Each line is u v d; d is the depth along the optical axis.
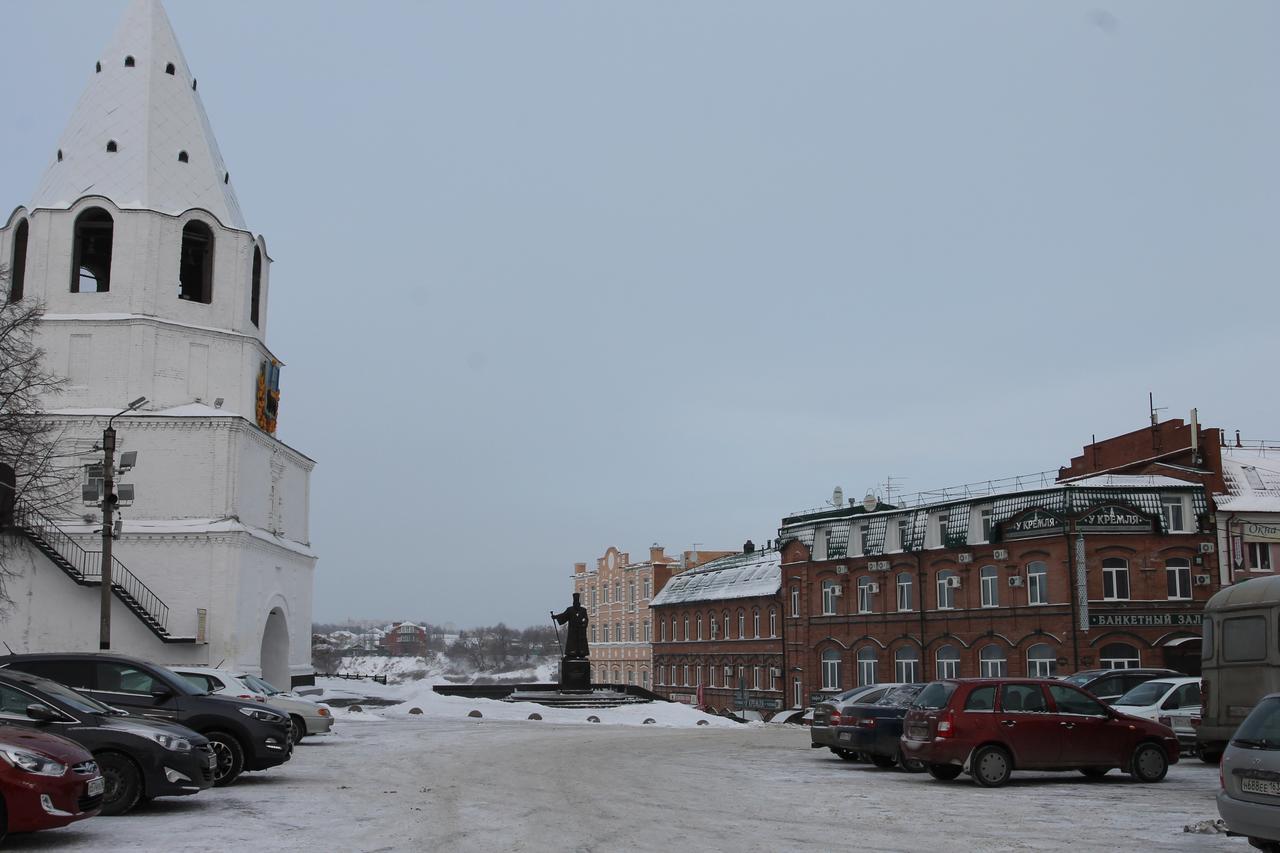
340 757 25.70
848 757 25.86
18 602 42.50
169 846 12.98
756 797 18.14
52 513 43.16
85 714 15.64
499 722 42.09
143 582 43.66
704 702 81.00
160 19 49.25
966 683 20.50
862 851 12.94
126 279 45.69
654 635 91.12
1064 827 14.90
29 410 38.97
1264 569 50.94
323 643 184.62
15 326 35.47
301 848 12.94
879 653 60.62
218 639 43.53
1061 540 51.56
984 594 55.44
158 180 46.97
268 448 49.47
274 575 48.84
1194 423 53.78
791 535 68.50
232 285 48.16
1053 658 51.28
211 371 47.03
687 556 97.00
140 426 44.69
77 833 13.90
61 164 47.25
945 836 14.09
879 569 60.75
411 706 47.66
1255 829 11.37
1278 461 55.78
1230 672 22.44
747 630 75.56
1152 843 13.53
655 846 13.18
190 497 44.69
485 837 13.79
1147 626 50.19
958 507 56.91
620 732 37.06
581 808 16.53
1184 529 51.09
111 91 47.72
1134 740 20.66
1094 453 62.03
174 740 15.74
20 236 47.38
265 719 19.52
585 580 109.94
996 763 19.92
